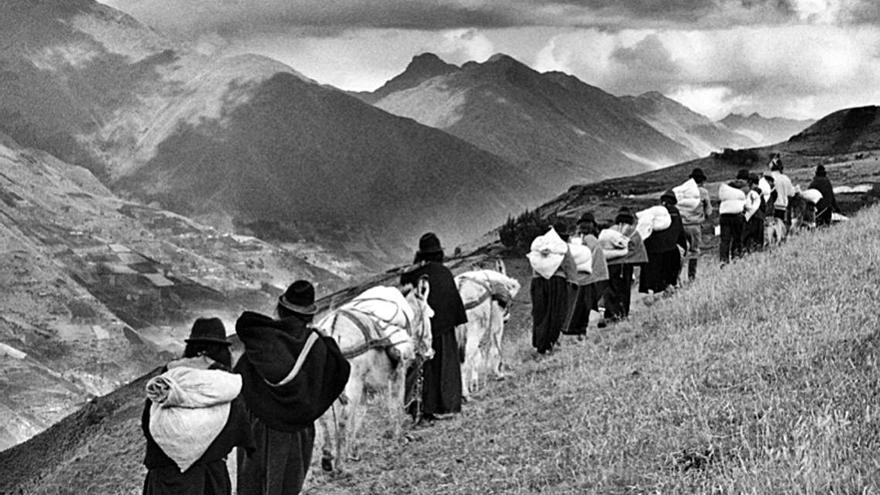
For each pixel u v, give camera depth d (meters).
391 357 12.88
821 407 9.18
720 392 11.15
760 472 7.87
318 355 9.45
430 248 14.74
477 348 16.62
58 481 26.88
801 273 17.48
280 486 9.34
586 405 12.69
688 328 16.53
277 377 9.23
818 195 26.41
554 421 12.45
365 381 12.72
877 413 8.49
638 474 9.38
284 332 9.41
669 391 11.73
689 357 13.55
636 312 20.69
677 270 21.77
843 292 14.52
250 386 9.23
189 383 7.89
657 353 14.88
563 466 10.42
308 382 9.33
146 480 8.14
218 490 8.11
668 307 18.89
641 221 21.19
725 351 13.38
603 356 16.19
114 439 29.28
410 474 11.78
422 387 14.59
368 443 13.70
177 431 7.79
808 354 11.40
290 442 9.43
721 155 63.69
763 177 24.78
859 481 7.15
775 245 23.12
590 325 21.36
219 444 8.01
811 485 7.33
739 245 22.91
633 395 12.28
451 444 12.87
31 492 28.73
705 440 9.59
